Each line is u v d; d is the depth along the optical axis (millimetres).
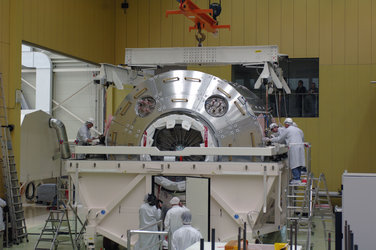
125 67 13125
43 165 17719
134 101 10953
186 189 10141
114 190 10523
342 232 7184
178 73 10836
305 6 18281
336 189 17859
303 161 13461
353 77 17891
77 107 21594
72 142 21359
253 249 6266
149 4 19500
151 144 10719
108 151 10461
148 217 9867
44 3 15062
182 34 19219
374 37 17812
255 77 18328
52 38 15477
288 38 18391
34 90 22219
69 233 11547
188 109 10578
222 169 9906
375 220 7012
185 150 10117
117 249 11547
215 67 18578
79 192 10570
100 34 18547
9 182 12508
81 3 17188
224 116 10469
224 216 10023
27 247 11992
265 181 9688
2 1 13203
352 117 17844
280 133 14352
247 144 10438
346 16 18016
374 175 7074
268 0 18547
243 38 18703
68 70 21562
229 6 18781
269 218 11133
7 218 12039
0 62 13109
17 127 13422
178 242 8141
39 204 18984
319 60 18141
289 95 18234
